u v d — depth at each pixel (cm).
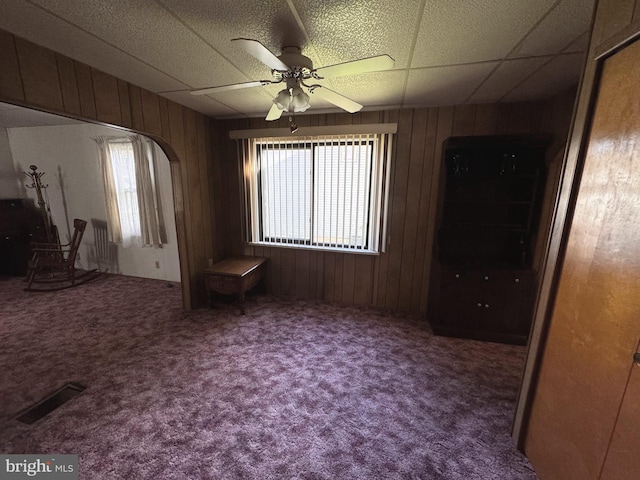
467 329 270
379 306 341
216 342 262
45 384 204
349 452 155
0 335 272
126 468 144
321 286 358
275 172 342
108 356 239
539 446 143
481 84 223
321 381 211
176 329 285
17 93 160
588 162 119
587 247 117
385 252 325
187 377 213
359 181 314
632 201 97
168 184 398
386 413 182
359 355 244
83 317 310
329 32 152
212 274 317
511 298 255
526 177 257
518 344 261
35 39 161
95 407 183
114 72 206
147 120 247
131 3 128
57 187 454
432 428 171
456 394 199
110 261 459
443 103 274
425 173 299
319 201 332
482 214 284
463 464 150
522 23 142
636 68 97
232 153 355
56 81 178
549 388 138
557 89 232
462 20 140
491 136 242
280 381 210
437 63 187
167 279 433
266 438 163
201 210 332
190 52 175
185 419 175
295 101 168
